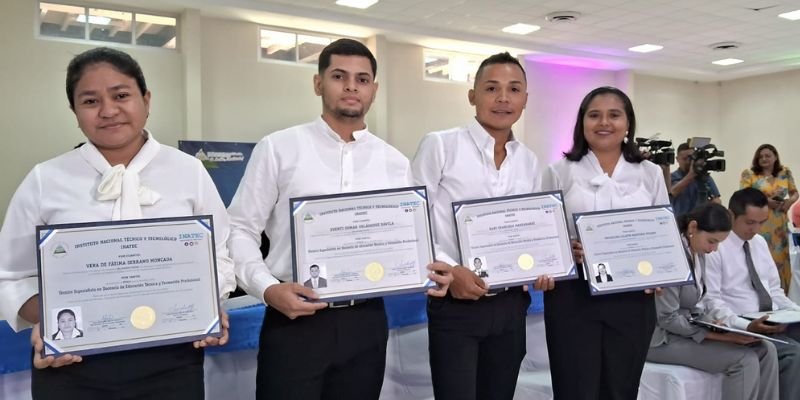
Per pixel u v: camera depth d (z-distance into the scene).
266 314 1.53
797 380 2.50
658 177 2.12
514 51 9.51
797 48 9.53
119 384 1.22
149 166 1.30
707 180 5.55
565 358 2.00
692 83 12.23
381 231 1.50
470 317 1.75
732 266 2.70
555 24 8.12
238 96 7.69
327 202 1.49
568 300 1.98
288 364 1.47
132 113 1.25
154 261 1.25
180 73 7.28
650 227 1.98
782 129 11.36
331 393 1.56
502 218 1.81
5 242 1.21
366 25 7.92
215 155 6.47
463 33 8.70
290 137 1.57
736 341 2.32
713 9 7.30
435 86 9.38
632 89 11.23
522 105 1.88
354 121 1.56
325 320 1.47
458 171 1.85
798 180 11.14
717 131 12.34
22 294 1.21
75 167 1.26
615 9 7.34
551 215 1.83
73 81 1.23
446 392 1.78
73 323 1.17
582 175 2.07
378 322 1.55
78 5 6.68
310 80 8.23
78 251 1.19
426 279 1.50
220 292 1.36
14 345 1.66
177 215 1.31
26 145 6.40
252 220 1.55
